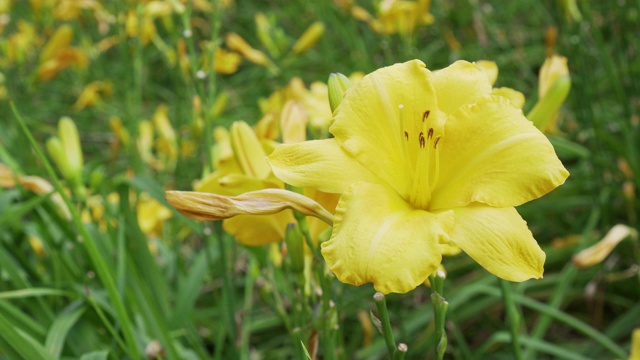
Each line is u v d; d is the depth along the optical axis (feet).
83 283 2.18
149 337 2.04
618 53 2.90
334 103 1.47
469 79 1.46
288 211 1.63
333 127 1.42
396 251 1.30
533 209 2.80
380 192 1.37
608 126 3.07
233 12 5.18
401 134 1.44
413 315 2.52
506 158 1.38
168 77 4.94
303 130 1.69
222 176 1.67
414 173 1.44
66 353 2.02
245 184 1.59
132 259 2.22
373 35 4.23
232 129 1.65
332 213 1.56
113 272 2.13
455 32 3.91
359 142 1.41
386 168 1.43
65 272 2.18
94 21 4.74
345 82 1.48
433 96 1.43
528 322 2.73
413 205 1.43
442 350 1.40
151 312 1.98
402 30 3.03
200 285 2.18
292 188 1.51
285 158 1.40
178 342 2.17
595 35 2.65
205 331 2.64
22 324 1.89
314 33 3.16
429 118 1.43
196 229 2.13
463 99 1.45
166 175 3.21
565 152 2.77
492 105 1.41
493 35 3.74
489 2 4.42
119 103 4.36
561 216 2.91
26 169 2.46
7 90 3.53
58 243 2.21
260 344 2.69
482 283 2.50
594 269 2.64
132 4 3.19
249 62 4.92
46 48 3.33
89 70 4.55
